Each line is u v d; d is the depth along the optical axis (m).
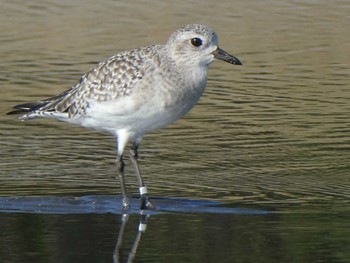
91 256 12.55
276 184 15.66
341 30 25.34
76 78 21.38
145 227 13.69
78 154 17.20
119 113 14.41
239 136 18.22
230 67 22.53
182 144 17.75
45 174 16.08
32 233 13.40
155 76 14.19
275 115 19.41
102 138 18.16
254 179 15.91
